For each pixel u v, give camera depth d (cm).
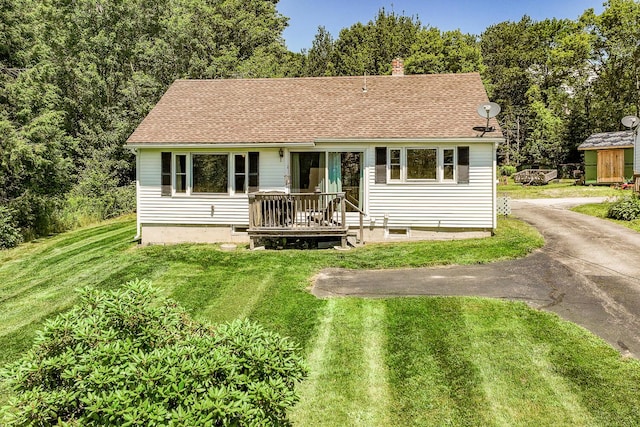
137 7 2783
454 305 736
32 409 298
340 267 1025
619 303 702
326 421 464
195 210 1369
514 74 4538
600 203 1789
